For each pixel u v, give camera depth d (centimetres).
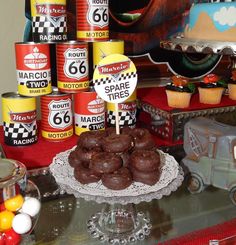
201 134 97
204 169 97
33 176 91
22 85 105
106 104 117
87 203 88
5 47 123
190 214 85
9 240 64
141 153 77
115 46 110
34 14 105
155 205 89
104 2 108
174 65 148
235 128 97
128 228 80
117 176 72
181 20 144
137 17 136
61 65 107
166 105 120
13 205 65
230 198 91
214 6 118
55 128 110
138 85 144
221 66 158
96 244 76
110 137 78
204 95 124
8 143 108
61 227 80
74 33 128
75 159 80
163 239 77
